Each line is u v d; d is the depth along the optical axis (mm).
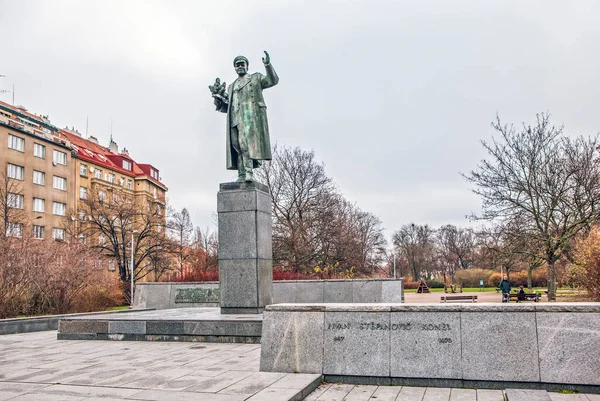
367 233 69500
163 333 12805
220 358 9969
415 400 6996
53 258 26422
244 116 15055
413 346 7953
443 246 99062
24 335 15180
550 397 6859
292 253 44031
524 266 50438
